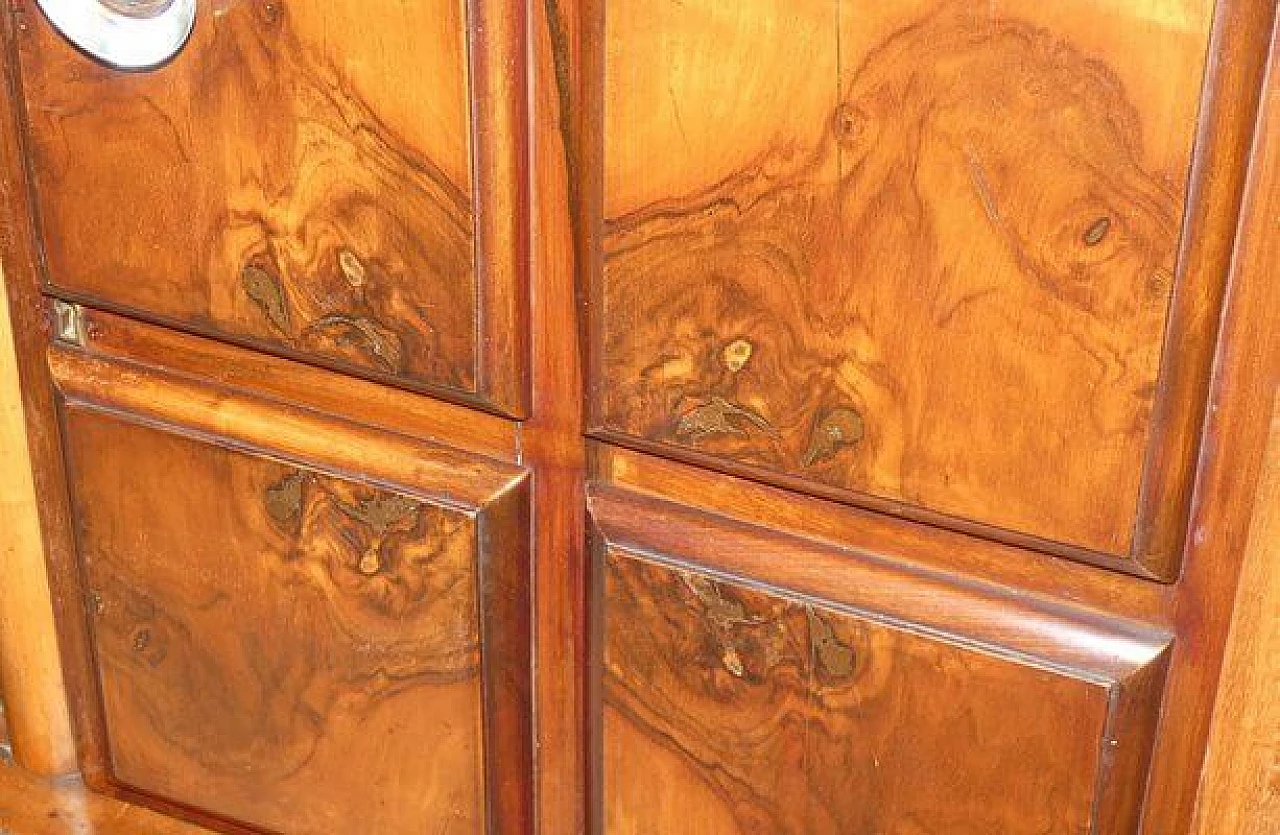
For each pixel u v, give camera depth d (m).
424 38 0.88
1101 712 0.85
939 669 0.89
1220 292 0.74
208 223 1.02
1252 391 0.76
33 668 1.26
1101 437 0.80
